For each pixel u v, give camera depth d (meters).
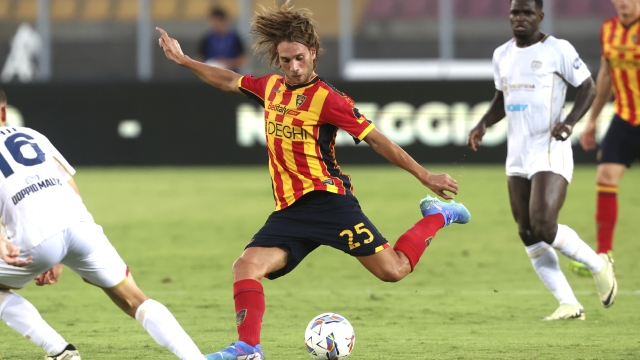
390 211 39.53
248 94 16.45
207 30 69.56
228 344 17.64
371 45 68.38
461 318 20.48
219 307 22.25
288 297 23.59
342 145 56.03
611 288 20.25
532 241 20.56
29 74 70.94
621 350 16.64
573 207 39.81
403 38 68.19
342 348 15.71
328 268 28.50
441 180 15.17
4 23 70.88
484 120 21.11
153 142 55.84
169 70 69.06
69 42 70.44
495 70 20.94
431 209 17.34
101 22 70.19
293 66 15.07
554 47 19.86
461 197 43.34
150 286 25.44
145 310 13.85
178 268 28.39
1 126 14.77
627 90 25.39
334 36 67.12
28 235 13.55
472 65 66.00
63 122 55.44
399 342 17.66
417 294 23.89
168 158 55.94
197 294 24.16
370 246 15.63
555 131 19.20
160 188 48.09
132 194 46.03
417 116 53.41
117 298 14.15
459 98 53.03
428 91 53.25
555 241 19.72
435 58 68.19
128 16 70.19
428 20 68.25
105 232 35.59
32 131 14.58
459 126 53.25
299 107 15.27
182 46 69.56
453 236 34.12
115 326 19.67
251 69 58.84
